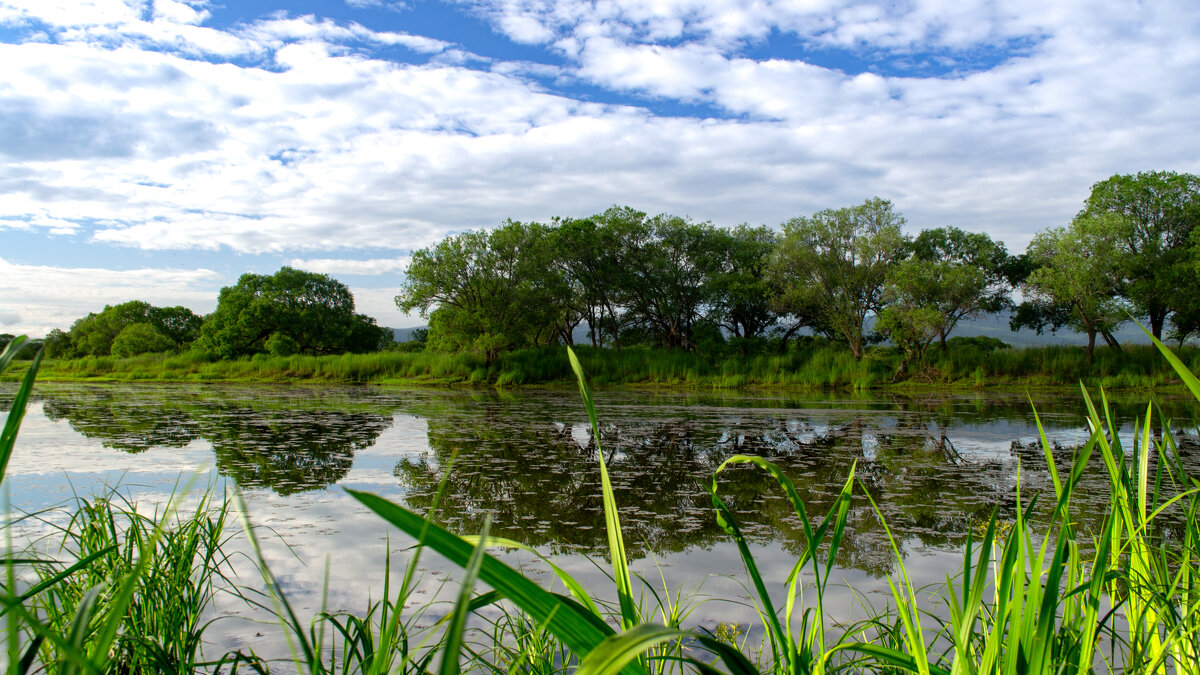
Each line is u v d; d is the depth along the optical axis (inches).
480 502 240.4
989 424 479.8
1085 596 60.4
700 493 257.0
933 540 195.5
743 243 1250.6
